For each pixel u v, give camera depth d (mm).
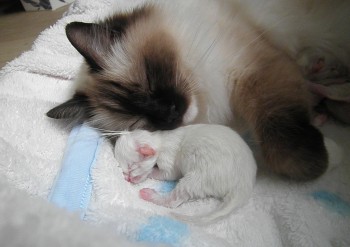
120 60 322
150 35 323
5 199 203
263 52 314
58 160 334
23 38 665
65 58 440
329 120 347
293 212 270
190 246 242
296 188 286
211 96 328
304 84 309
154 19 332
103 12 436
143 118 320
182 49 323
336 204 275
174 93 312
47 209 205
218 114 333
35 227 186
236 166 277
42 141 348
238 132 330
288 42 357
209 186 282
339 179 290
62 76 432
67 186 295
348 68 380
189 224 262
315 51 376
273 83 298
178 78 317
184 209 288
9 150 308
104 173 302
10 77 431
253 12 341
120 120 330
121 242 199
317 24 367
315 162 274
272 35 344
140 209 274
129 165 318
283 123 287
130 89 314
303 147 276
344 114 333
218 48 318
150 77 311
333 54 382
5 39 673
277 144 284
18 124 354
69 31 309
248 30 325
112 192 288
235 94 317
